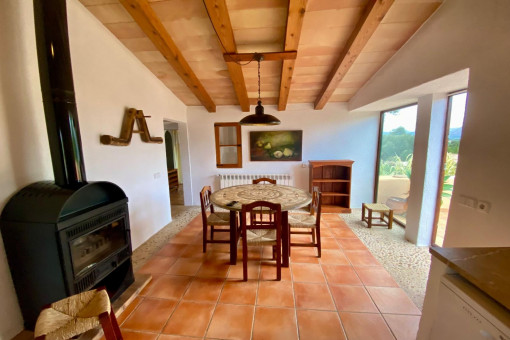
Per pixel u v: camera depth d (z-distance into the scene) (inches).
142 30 90.7
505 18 51.5
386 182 157.5
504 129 52.3
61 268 56.4
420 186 107.6
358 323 65.5
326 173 171.2
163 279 87.4
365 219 146.6
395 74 102.0
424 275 87.8
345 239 119.6
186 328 64.5
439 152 102.0
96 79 86.4
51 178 71.0
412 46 89.2
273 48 101.7
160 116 136.3
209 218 109.0
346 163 156.6
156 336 62.0
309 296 76.8
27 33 63.5
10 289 59.9
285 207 84.4
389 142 154.5
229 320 67.1
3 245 58.5
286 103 159.2
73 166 64.2
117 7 81.0
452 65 68.7
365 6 77.6
